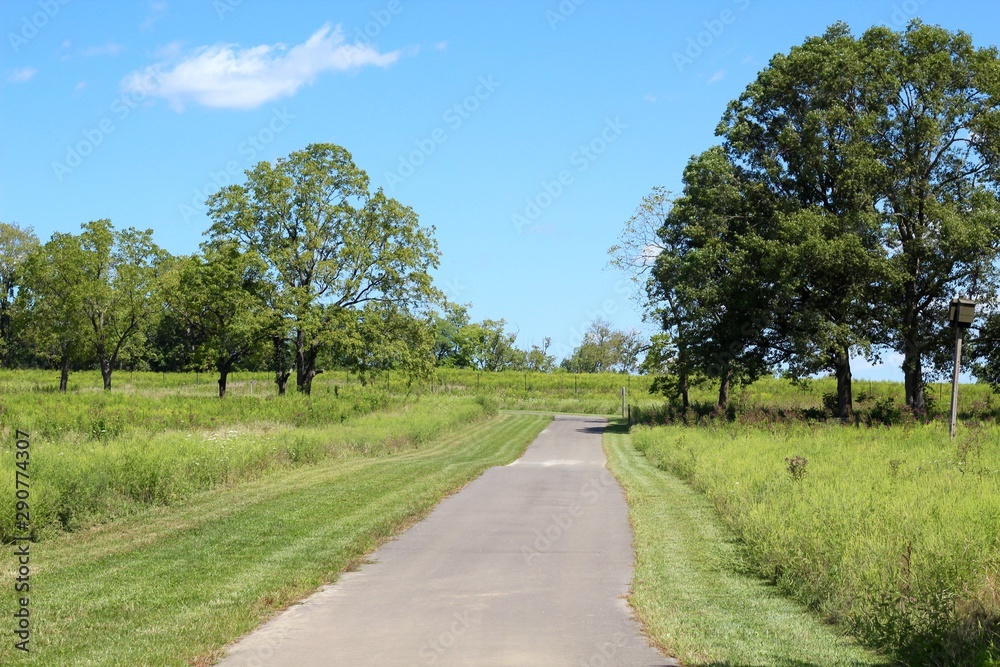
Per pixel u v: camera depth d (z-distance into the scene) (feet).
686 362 152.66
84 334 187.62
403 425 113.19
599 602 32.40
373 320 173.06
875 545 32.68
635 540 44.65
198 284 167.02
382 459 88.33
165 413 101.76
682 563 38.91
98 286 186.19
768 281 140.97
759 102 151.12
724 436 94.32
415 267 179.22
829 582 31.63
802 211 136.26
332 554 40.09
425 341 180.75
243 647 26.84
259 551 40.63
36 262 184.34
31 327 187.62
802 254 131.64
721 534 45.75
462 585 35.19
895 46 144.36
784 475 55.16
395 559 40.37
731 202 149.59
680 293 147.54
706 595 33.22
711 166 146.82
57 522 45.16
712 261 143.02
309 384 175.32
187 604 31.40
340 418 122.93
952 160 143.74
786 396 206.90
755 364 150.41
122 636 27.55
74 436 79.82
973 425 97.55
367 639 27.58
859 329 145.79
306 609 31.50
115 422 86.89
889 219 140.77
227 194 170.60
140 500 52.65
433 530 47.98
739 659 25.48
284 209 171.83
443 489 63.82
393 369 181.16
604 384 267.80
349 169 175.32
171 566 37.47
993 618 26.16
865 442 79.30
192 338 281.95
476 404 172.76
